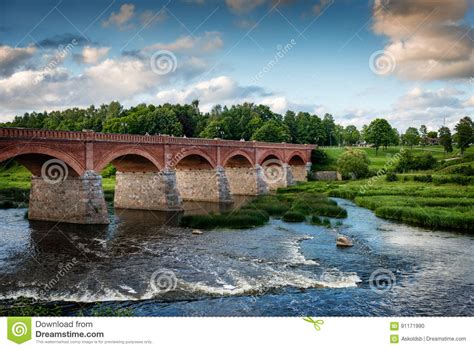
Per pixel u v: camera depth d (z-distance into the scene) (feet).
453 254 115.75
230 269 101.65
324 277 95.25
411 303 78.84
